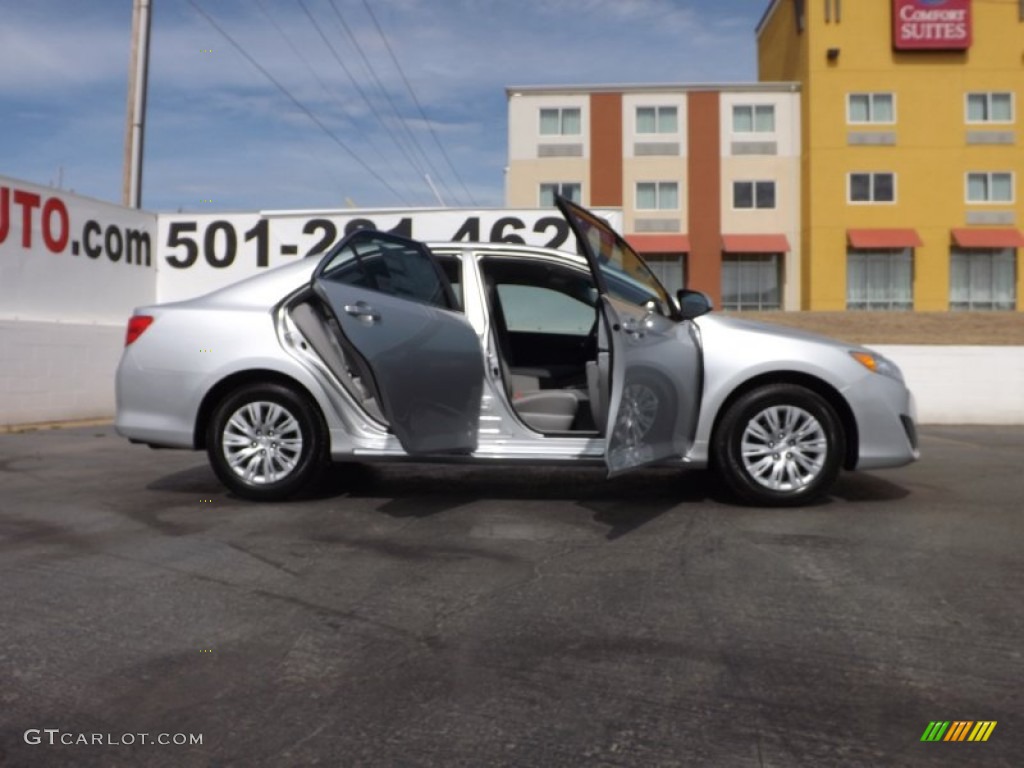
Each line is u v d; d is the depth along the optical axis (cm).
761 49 4453
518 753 265
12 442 938
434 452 529
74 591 402
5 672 318
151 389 575
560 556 456
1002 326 2742
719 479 653
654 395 512
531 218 1461
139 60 1644
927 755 264
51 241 1272
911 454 567
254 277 595
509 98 3738
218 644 343
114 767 257
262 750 267
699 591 402
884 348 1284
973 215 3653
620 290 516
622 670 320
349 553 461
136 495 609
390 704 295
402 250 552
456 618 370
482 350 560
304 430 567
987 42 3619
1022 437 1048
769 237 3734
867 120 3647
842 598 393
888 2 3625
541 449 553
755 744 270
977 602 388
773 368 554
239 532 503
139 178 1655
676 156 3725
